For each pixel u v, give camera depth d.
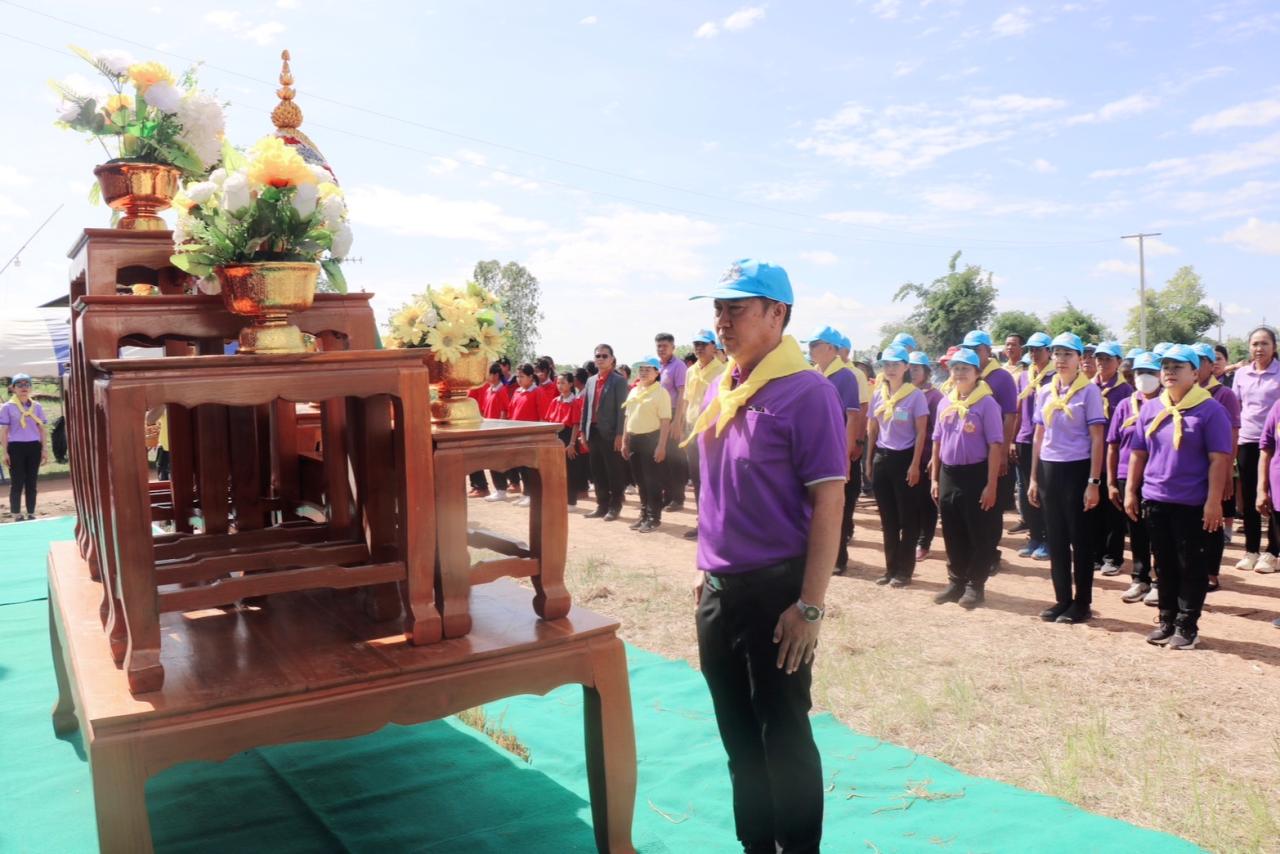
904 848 3.09
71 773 3.71
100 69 2.99
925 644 5.73
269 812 3.31
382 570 2.65
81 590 3.23
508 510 12.59
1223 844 3.17
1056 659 5.39
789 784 2.55
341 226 2.66
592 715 2.89
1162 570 5.69
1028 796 3.48
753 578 2.54
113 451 2.23
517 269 49.56
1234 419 7.74
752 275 2.56
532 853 2.99
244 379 2.39
